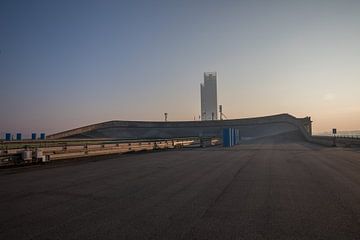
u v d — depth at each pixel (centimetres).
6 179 1474
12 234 634
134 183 1291
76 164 2256
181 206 861
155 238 597
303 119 9975
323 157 2545
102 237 607
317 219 719
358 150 3534
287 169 1723
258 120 10762
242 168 1798
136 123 11606
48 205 896
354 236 602
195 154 3159
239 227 660
